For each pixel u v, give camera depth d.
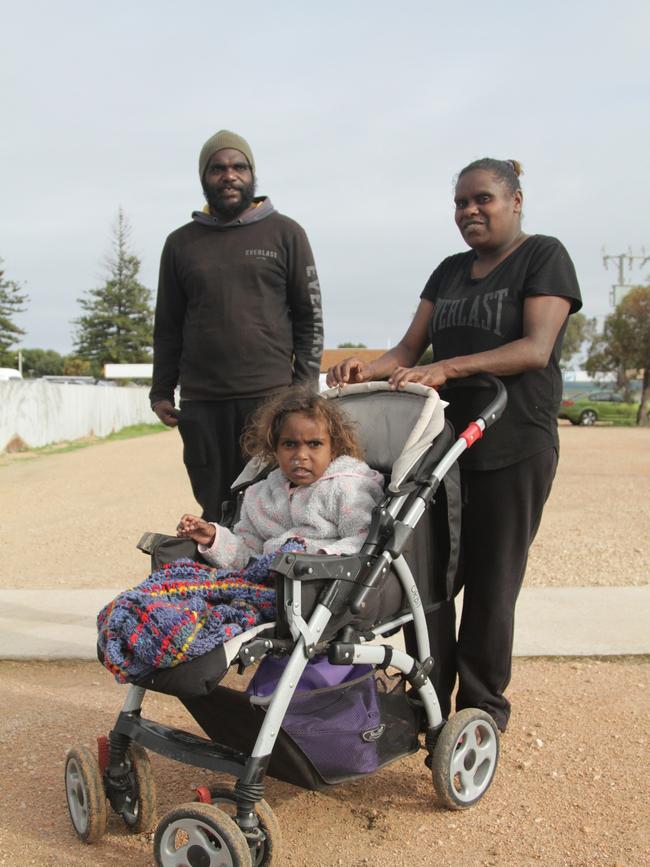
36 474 16.33
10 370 38.09
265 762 2.77
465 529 3.78
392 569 3.24
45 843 3.25
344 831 3.32
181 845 2.96
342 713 3.05
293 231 4.64
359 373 3.91
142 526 10.18
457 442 3.41
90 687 4.83
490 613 3.70
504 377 3.68
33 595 6.64
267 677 3.06
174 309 4.80
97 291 75.56
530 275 3.66
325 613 2.92
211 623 2.84
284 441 3.39
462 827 3.33
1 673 5.03
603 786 3.62
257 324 4.52
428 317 4.18
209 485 4.68
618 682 4.75
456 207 3.83
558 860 3.08
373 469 3.60
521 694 4.61
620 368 40.56
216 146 4.51
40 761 3.94
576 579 6.95
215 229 4.61
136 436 29.72
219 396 4.54
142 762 3.23
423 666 3.38
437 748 3.35
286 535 3.36
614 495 12.26
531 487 3.69
